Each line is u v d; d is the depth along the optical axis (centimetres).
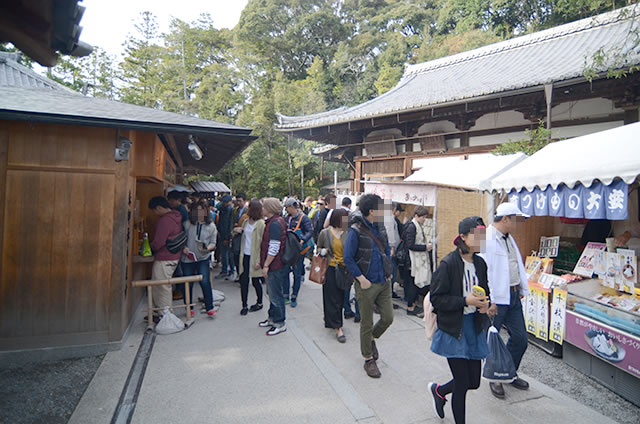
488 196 578
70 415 274
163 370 343
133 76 3700
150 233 597
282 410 279
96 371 345
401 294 650
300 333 446
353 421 267
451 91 1131
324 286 447
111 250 392
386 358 383
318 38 4441
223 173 2980
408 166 1205
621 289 382
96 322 388
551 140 722
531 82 765
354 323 498
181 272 550
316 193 2850
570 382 344
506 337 461
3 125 367
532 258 471
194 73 4181
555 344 401
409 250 529
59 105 390
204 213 504
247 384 319
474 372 250
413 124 1202
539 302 420
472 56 1511
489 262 315
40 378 332
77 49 230
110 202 392
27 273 371
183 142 709
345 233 424
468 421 272
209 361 365
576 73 707
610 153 361
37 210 374
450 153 1091
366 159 1355
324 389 312
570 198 390
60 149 380
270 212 434
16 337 367
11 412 275
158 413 273
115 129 392
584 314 360
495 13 3027
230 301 592
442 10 3681
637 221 477
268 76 3747
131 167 423
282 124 1380
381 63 3638
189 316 473
